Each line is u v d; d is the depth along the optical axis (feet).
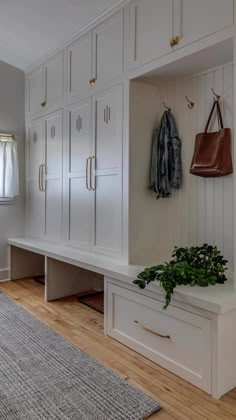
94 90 9.63
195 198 8.19
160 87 8.86
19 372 6.45
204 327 5.77
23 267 13.48
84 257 9.36
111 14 8.91
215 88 7.63
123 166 8.61
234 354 5.86
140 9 8.02
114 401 5.53
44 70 12.20
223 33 6.24
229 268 7.44
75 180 10.61
